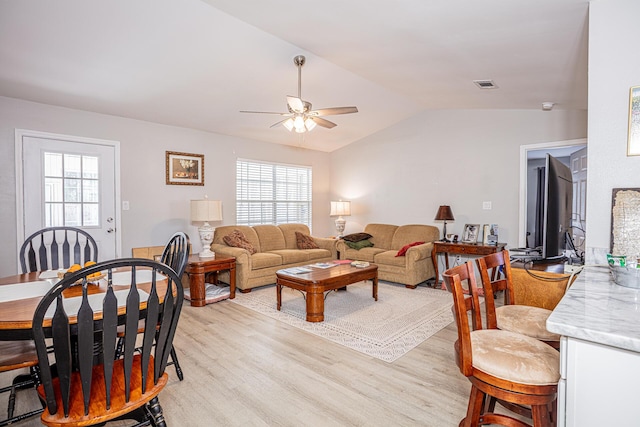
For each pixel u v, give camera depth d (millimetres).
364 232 6133
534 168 6418
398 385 2248
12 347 1793
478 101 4395
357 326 3305
